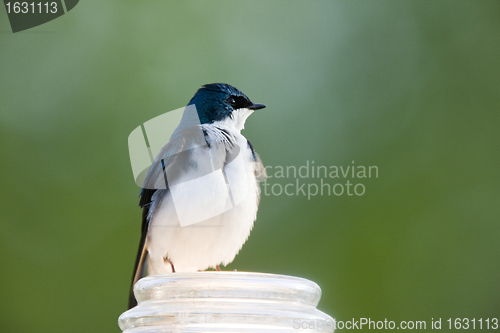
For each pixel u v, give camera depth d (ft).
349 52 44.73
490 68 44.14
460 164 41.42
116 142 40.11
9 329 35.83
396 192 40.11
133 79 42.06
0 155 39.45
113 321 35.99
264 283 12.60
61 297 36.63
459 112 43.27
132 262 36.73
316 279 37.09
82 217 38.17
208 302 12.44
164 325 12.17
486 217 39.27
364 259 37.78
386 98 43.75
